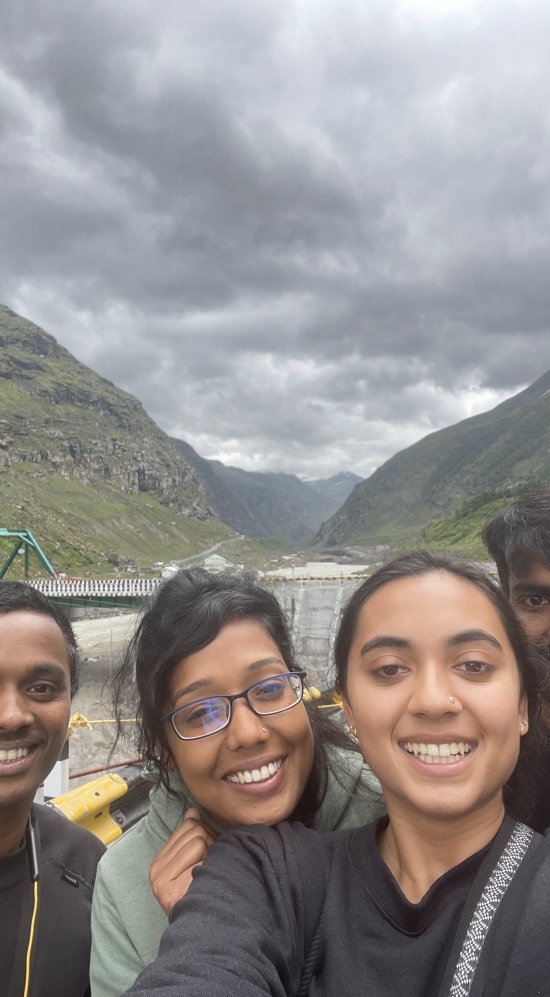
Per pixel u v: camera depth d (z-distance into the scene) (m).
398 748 0.44
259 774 0.51
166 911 0.45
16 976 0.62
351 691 0.48
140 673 0.57
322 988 0.40
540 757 0.58
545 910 0.37
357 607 0.51
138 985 0.34
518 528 0.68
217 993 0.31
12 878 0.65
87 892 0.71
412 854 0.44
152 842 0.56
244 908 0.39
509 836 0.43
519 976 0.35
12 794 0.61
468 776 0.42
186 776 0.53
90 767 6.95
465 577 0.49
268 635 0.55
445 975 0.37
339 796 0.62
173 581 0.58
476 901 0.39
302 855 0.46
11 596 0.66
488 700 0.43
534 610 0.69
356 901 0.43
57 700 0.65
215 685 0.51
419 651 0.45
